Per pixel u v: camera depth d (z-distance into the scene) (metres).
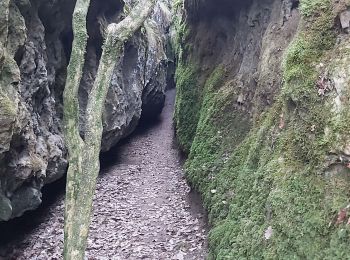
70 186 5.07
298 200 4.71
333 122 4.52
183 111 15.27
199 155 10.94
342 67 4.61
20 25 6.89
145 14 5.62
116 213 10.12
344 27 4.94
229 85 11.32
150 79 22.41
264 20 9.58
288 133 5.52
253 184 6.37
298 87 5.18
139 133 22.88
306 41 5.37
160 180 13.25
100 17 12.52
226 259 5.83
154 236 8.68
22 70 7.41
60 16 9.60
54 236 8.51
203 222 8.95
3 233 7.85
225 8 12.52
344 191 4.23
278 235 4.83
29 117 7.14
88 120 5.27
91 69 12.34
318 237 4.26
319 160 4.63
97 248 8.05
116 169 14.75
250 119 9.33
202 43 15.20
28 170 6.95
